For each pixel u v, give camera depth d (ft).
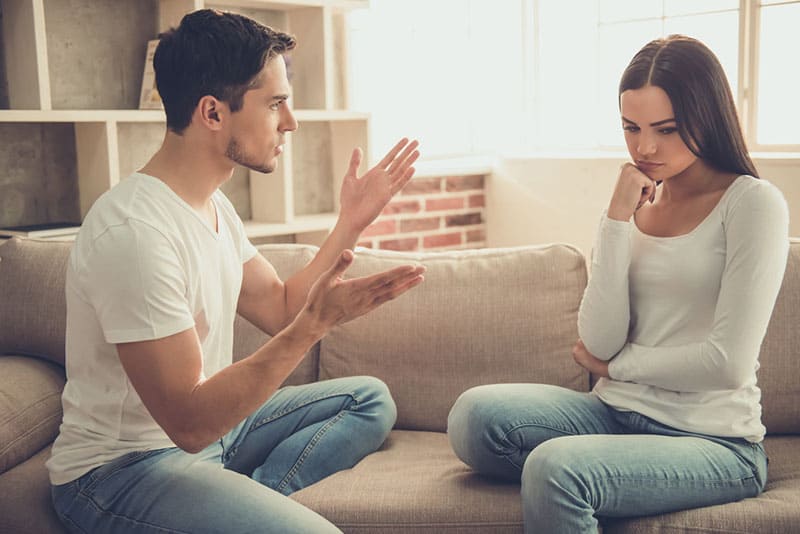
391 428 6.67
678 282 5.68
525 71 15.66
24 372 6.95
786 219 5.53
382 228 14.02
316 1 11.25
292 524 5.04
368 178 6.32
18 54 9.39
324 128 12.48
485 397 6.05
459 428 6.03
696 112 5.48
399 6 14.19
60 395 6.98
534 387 6.27
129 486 5.22
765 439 6.54
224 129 5.32
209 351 5.65
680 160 5.63
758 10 12.37
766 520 5.22
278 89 5.36
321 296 4.75
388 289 4.76
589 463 5.21
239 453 6.28
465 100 15.20
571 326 7.11
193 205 5.49
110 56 10.38
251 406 4.87
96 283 4.96
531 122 15.75
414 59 14.47
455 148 15.15
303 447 6.16
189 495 5.12
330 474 6.19
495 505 5.59
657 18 13.69
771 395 6.54
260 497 5.19
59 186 10.22
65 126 10.19
